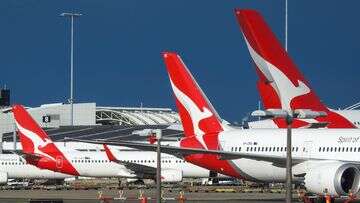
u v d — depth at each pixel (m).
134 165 180.88
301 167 101.38
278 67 111.62
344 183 95.56
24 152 178.75
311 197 101.56
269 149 106.31
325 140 101.88
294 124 114.00
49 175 188.00
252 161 107.75
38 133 180.00
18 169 188.12
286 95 111.56
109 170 184.25
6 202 111.00
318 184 95.25
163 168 179.62
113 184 190.88
